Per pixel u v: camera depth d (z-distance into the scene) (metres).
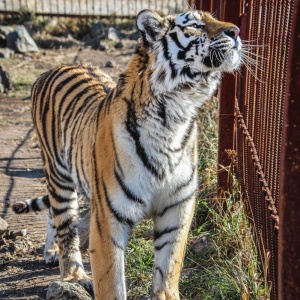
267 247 4.42
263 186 4.56
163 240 4.32
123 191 4.09
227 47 4.02
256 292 4.30
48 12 16.59
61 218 5.14
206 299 4.49
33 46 14.51
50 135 5.31
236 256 4.72
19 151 8.46
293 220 2.76
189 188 4.23
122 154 4.05
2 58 13.79
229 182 5.78
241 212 5.16
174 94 4.05
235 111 5.93
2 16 16.34
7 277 5.24
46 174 5.41
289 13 3.79
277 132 4.11
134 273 4.98
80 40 15.95
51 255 5.42
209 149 6.75
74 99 5.08
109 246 4.14
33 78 12.27
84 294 4.49
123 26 16.56
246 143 5.43
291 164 2.74
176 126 4.07
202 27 4.06
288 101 2.72
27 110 10.37
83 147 4.61
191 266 5.09
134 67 4.19
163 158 4.08
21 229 6.16
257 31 5.06
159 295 4.29
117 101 4.16
